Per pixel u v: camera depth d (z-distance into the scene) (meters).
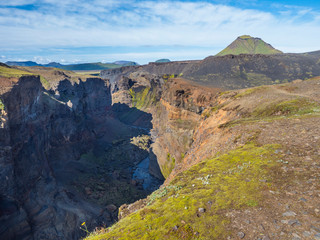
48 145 92.94
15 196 55.06
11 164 53.69
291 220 7.39
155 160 124.12
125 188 94.88
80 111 144.00
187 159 36.81
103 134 187.00
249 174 11.84
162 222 8.84
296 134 16.91
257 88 53.06
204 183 11.90
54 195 73.38
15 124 59.72
